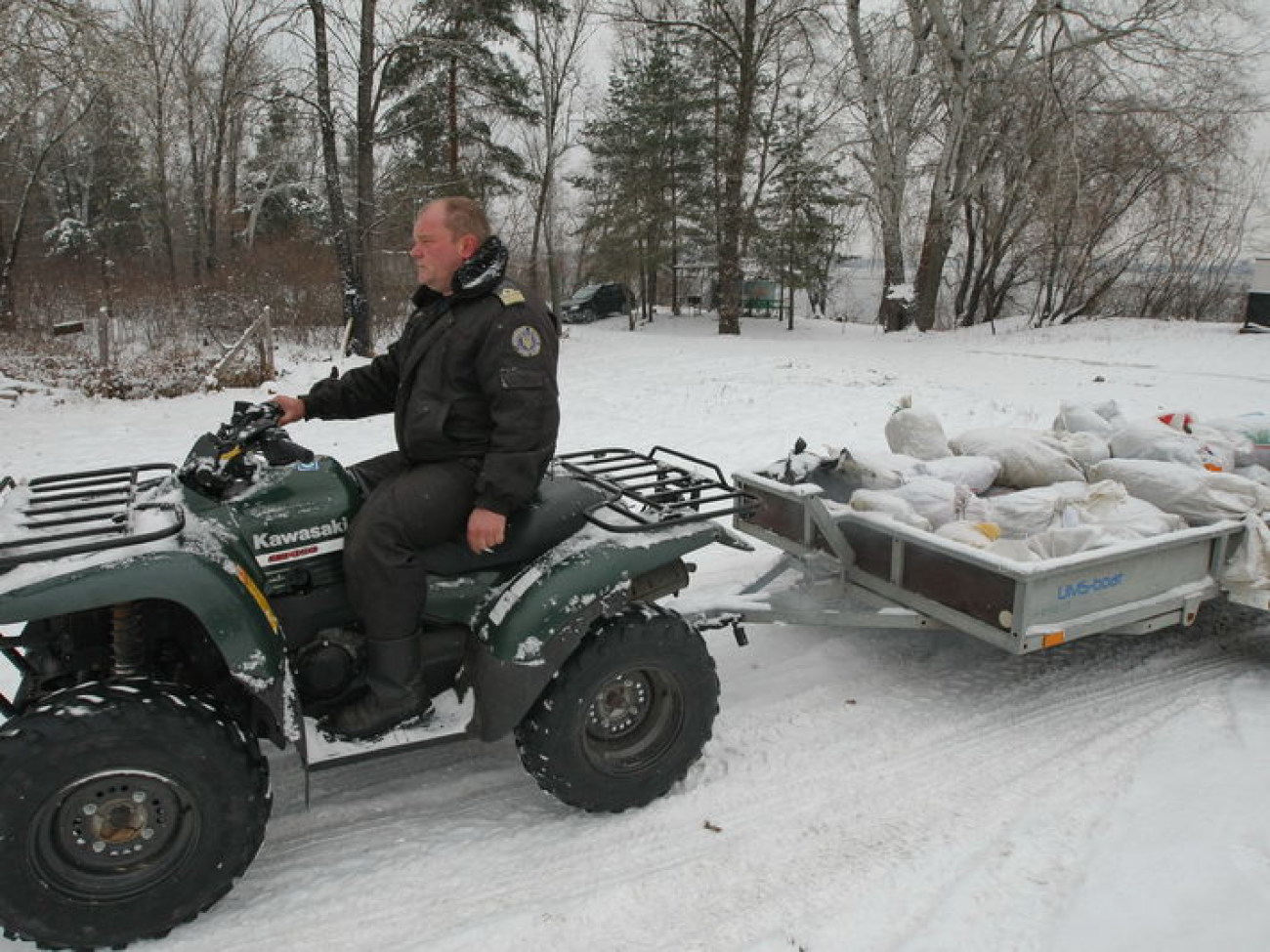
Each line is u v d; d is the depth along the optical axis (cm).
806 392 1276
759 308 4078
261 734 287
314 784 332
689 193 3516
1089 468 492
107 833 245
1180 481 433
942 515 420
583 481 357
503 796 327
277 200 3136
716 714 328
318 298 1922
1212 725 357
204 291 1916
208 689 292
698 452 870
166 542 259
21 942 254
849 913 259
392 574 276
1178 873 266
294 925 260
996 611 352
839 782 329
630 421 1033
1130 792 314
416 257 294
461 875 282
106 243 3247
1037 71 2439
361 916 263
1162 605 383
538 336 283
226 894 267
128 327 1800
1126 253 2719
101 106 2139
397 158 2038
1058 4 2228
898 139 2680
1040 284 2783
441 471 287
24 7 1345
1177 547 386
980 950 241
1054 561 344
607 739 313
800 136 3209
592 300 3753
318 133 2027
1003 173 2783
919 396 1229
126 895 244
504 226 3394
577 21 2639
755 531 471
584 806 307
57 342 1648
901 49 2603
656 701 321
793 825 304
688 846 295
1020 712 380
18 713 264
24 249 2867
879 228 3050
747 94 2648
